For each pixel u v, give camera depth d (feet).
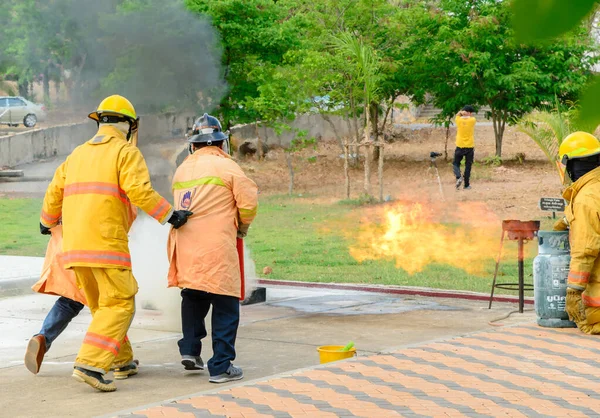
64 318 19.57
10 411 16.33
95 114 18.98
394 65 79.97
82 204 18.16
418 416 14.52
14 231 55.11
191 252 18.44
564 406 15.24
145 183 18.08
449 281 35.01
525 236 27.30
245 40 76.02
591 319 22.02
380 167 67.46
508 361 19.02
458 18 77.61
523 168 79.51
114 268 18.12
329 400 15.61
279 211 64.08
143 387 18.39
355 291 33.68
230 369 18.66
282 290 34.09
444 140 102.89
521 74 73.56
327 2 79.51
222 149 19.63
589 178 22.06
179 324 25.91
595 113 4.57
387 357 19.51
